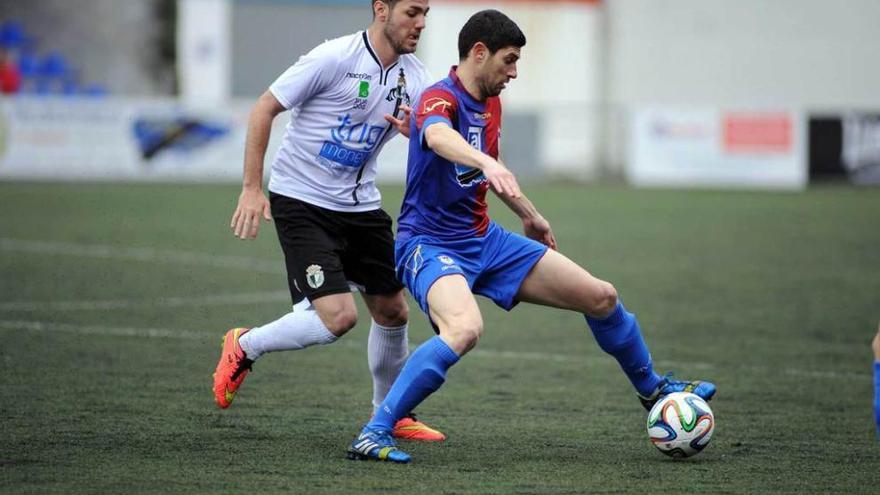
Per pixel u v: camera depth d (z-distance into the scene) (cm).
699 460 1894
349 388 2488
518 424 2178
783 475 1797
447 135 1772
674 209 6956
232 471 1769
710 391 1953
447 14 10225
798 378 2673
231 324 3284
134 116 7869
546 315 3600
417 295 1891
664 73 10375
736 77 10431
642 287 4119
